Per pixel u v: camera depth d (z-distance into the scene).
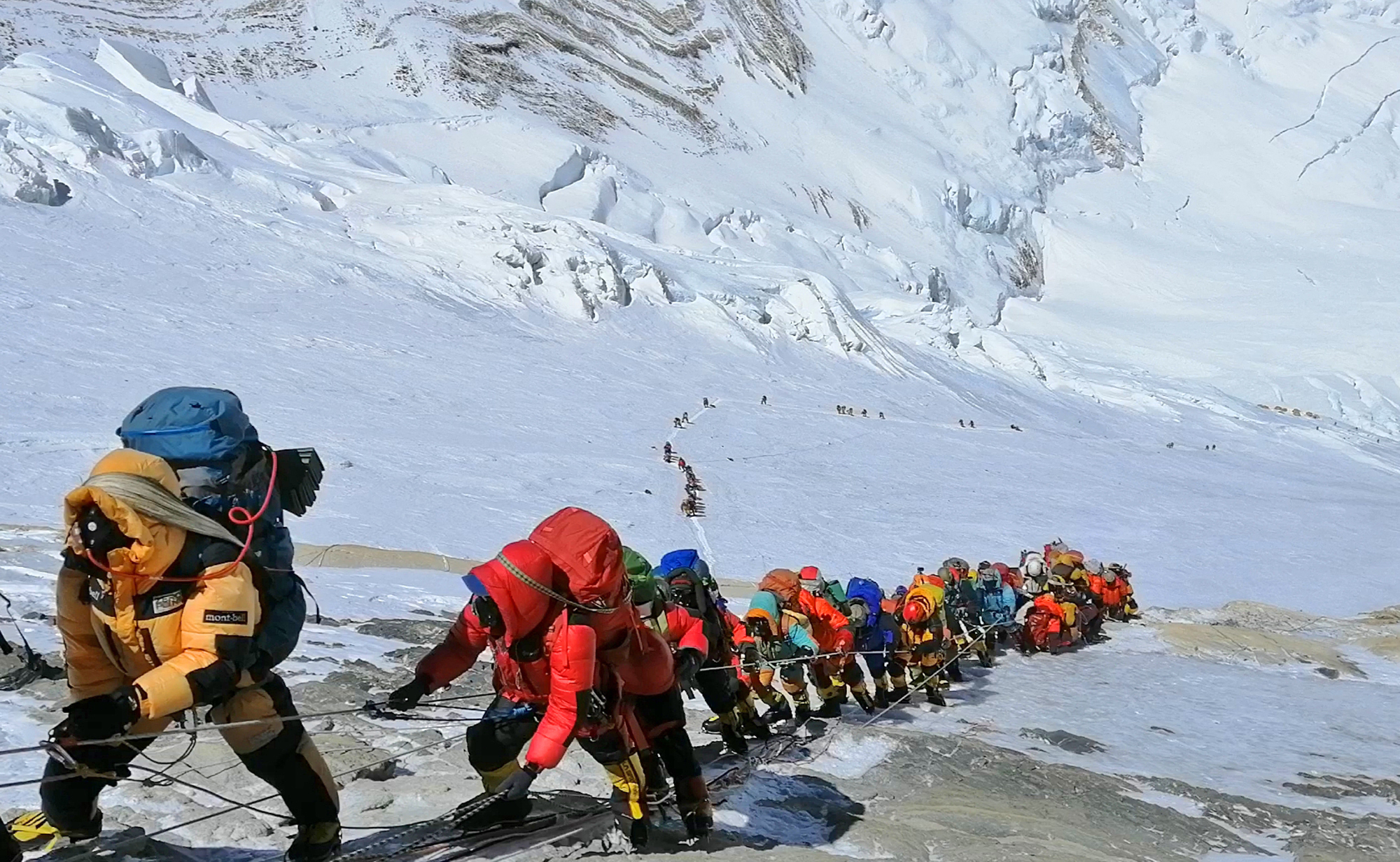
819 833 5.84
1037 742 9.66
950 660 12.43
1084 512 37.66
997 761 7.87
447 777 5.79
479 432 37.47
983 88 135.38
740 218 102.50
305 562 15.73
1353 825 7.73
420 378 45.44
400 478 27.27
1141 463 54.81
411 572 15.21
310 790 4.22
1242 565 30.84
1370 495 55.25
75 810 3.92
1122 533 34.34
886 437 50.47
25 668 6.47
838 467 41.06
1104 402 81.50
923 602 10.82
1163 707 12.20
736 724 7.53
